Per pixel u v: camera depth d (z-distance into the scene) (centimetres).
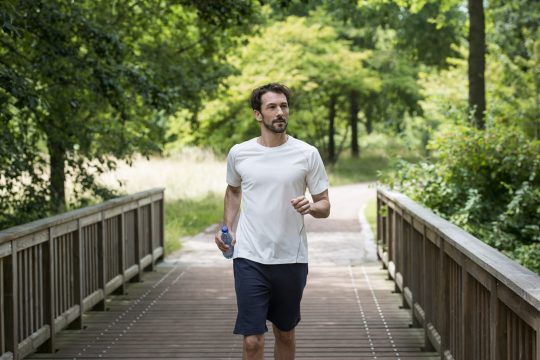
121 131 1153
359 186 3072
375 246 1349
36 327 616
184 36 1625
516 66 2161
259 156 466
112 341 686
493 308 402
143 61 1462
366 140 4953
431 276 638
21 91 732
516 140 1041
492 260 398
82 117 1113
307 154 466
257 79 3070
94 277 794
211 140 3181
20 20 820
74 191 1069
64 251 692
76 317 717
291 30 3281
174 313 805
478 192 1030
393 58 3909
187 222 1666
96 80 929
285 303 469
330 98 3922
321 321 763
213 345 668
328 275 1045
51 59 884
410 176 1038
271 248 461
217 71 1659
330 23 3644
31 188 934
